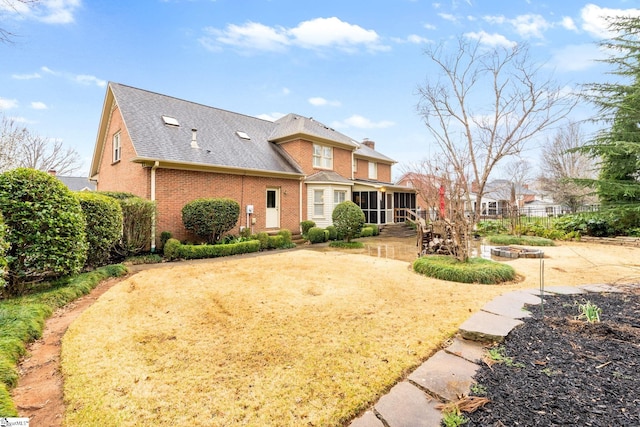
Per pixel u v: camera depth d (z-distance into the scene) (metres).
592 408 1.94
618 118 12.34
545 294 4.45
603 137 12.57
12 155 18.05
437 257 6.98
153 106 11.70
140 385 2.46
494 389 2.20
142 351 3.04
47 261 4.79
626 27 12.05
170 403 2.24
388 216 18.81
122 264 7.33
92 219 6.21
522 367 2.48
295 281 5.80
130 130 9.77
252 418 2.07
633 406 1.94
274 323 3.72
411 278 6.00
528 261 7.95
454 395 2.16
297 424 2.01
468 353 2.83
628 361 2.49
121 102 10.68
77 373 2.63
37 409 2.23
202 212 9.46
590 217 12.48
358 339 3.23
